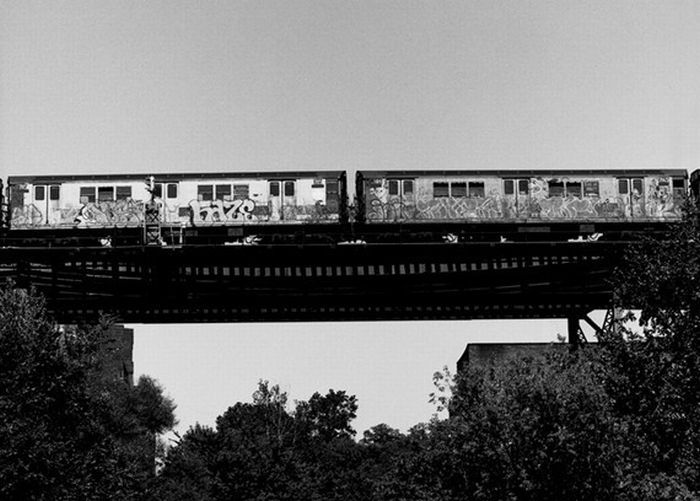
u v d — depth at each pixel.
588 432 44.78
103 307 80.62
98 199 77.75
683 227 50.44
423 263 79.94
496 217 78.81
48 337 46.03
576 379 46.38
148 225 76.94
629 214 78.88
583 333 84.38
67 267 79.50
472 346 92.31
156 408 110.81
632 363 47.47
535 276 80.50
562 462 44.41
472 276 80.94
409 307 84.62
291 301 81.44
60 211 77.62
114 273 79.75
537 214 78.94
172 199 78.12
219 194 78.31
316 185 78.81
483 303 83.19
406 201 79.00
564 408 45.25
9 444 42.47
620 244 76.69
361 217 78.69
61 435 44.62
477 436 45.66
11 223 77.38
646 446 45.97
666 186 79.06
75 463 44.44
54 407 45.56
